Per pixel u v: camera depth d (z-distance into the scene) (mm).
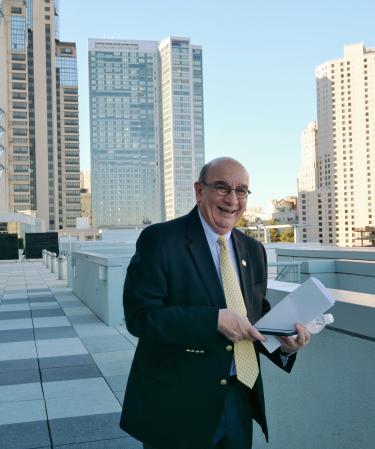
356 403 2193
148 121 198500
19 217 53219
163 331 1880
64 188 159875
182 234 2068
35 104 147000
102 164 195500
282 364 2203
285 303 2029
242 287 2125
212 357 1960
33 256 44500
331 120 135000
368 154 129500
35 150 146500
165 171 194125
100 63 198500
